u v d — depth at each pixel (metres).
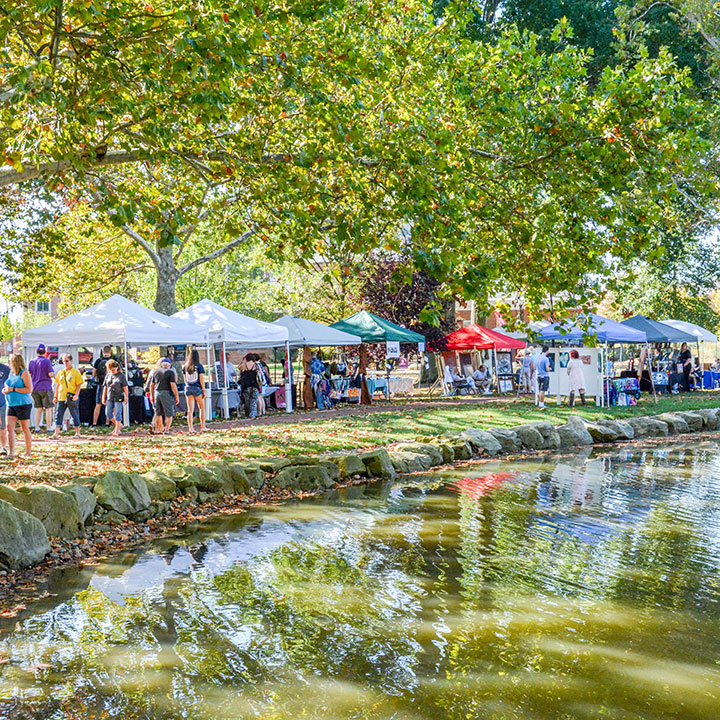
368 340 28.19
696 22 27.88
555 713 4.69
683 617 6.41
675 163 8.93
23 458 13.40
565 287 9.12
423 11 10.60
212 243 39.22
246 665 5.43
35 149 9.04
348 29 8.55
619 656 5.58
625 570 7.82
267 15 7.23
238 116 8.30
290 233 8.50
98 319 20.28
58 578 7.73
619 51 26.81
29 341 20.39
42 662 5.50
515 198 9.40
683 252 37.81
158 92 7.43
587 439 19.56
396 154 8.55
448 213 8.31
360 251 8.56
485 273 8.51
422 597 6.95
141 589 7.26
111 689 5.04
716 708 4.77
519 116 8.93
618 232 8.95
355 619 6.36
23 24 7.08
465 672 5.30
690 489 12.79
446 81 9.83
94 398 20.88
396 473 14.55
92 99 7.56
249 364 23.45
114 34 7.16
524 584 7.33
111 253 30.70
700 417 23.39
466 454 16.83
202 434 17.73
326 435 17.33
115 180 11.24
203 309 23.50
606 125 8.80
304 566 8.00
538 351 29.70
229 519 10.52
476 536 9.34
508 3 28.89
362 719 4.61
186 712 4.70
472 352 37.59
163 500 10.87
